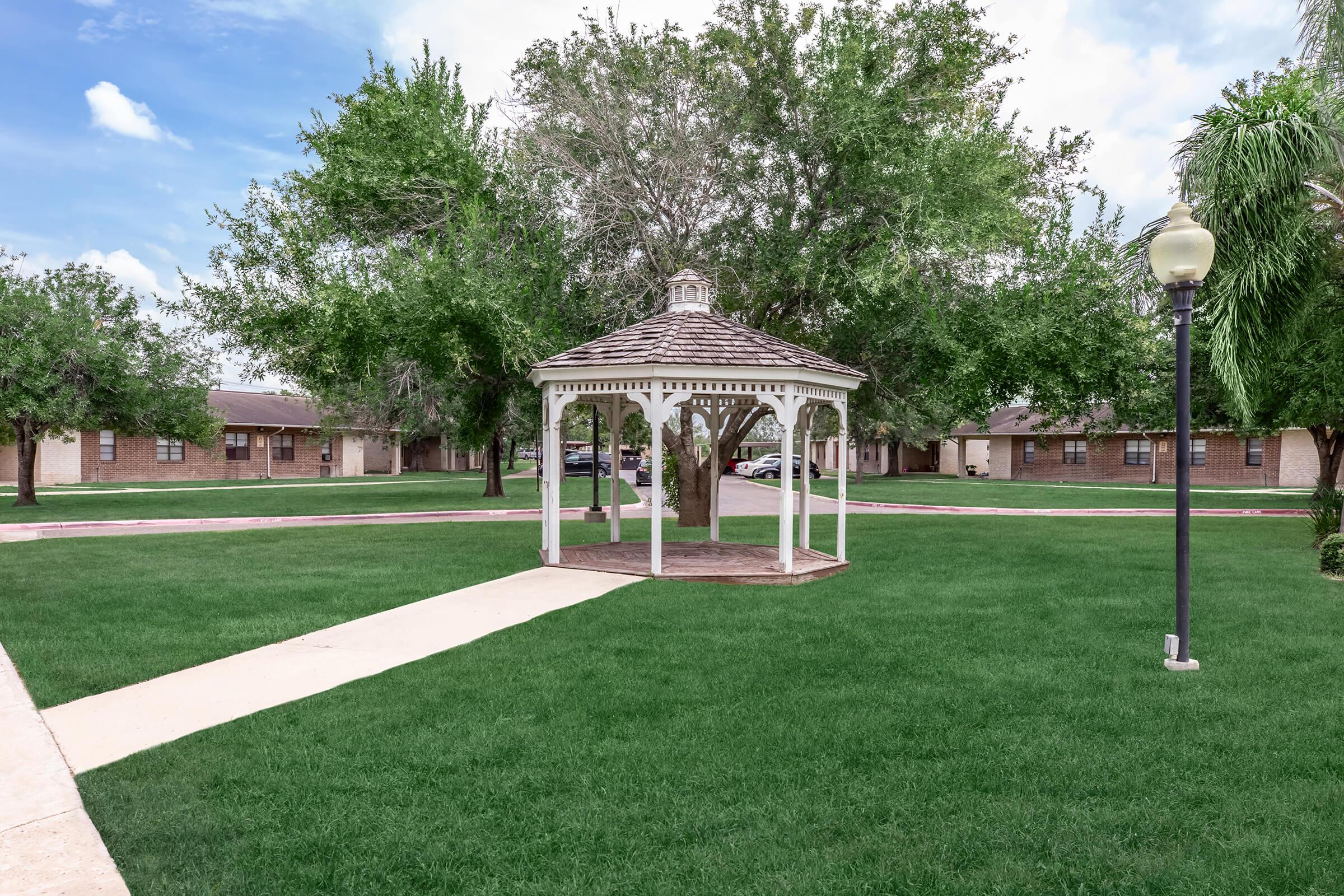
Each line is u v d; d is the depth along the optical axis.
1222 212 9.46
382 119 13.99
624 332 11.69
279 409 47.06
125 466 39.09
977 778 4.14
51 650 6.68
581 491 32.91
